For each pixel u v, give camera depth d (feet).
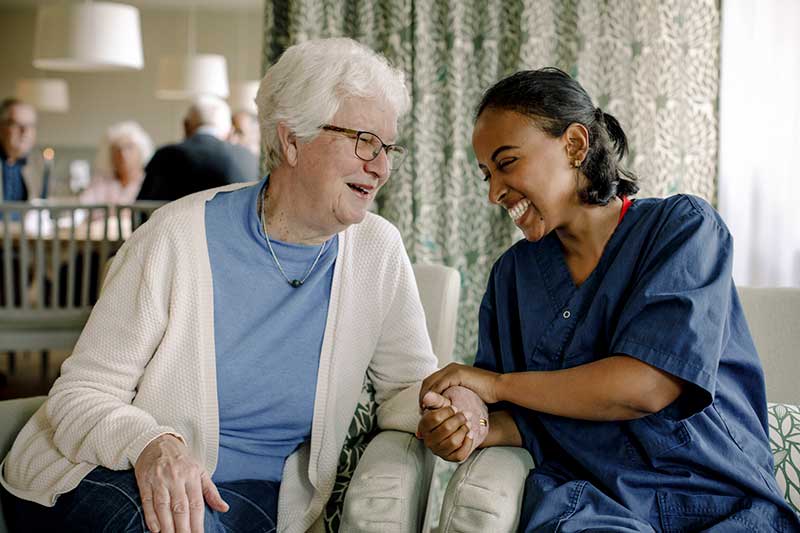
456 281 6.61
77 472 4.77
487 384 5.08
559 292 5.20
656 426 4.79
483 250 9.27
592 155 4.95
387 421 5.57
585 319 5.04
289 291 5.33
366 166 4.99
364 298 5.61
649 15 8.91
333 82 4.91
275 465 5.47
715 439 4.76
